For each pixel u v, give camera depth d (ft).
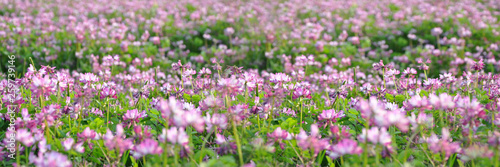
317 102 15.60
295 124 12.46
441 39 37.35
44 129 11.26
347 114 12.82
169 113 8.89
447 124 12.12
